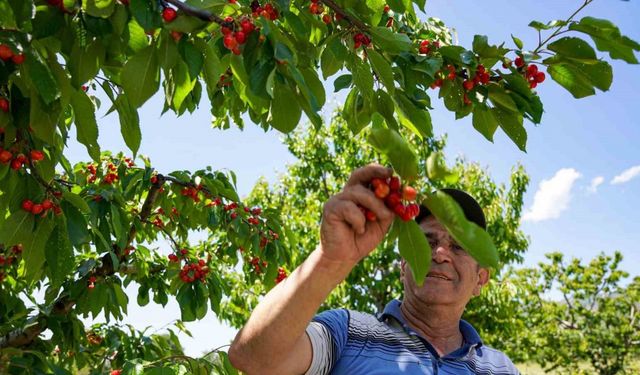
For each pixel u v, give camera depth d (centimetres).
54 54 193
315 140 1355
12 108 205
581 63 228
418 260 128
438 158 115
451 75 245
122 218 347
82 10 192
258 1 227
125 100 226
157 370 310
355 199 132
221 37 215
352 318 218
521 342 1864
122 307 406
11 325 379
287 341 159
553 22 218
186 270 435
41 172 231
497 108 251
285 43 193
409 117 250
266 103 230
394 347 214
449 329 232
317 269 149
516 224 1348
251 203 1412
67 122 316
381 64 229
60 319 400
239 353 166
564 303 1978
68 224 224
